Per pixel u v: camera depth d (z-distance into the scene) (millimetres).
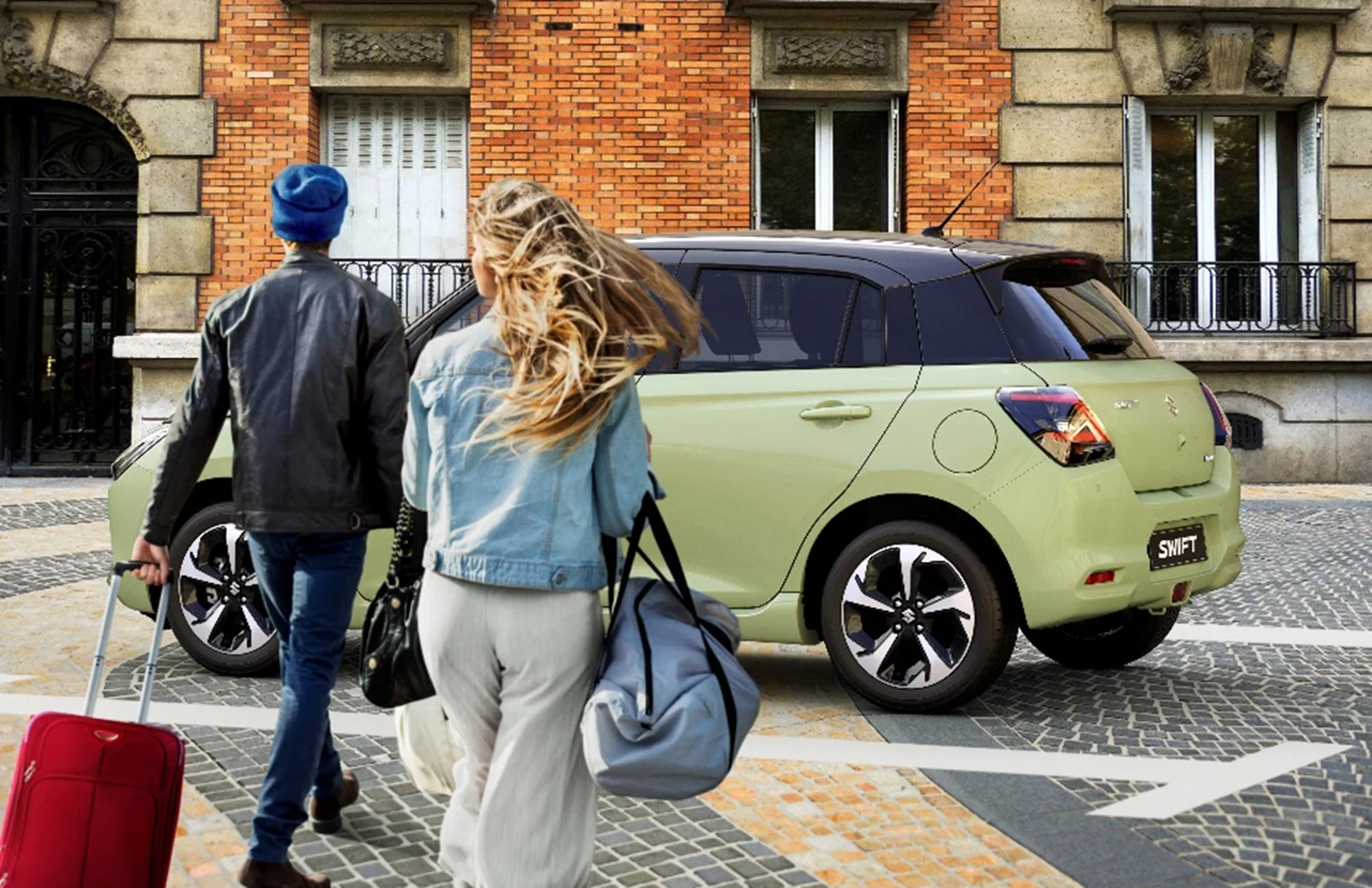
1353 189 15219
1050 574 5199
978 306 5484
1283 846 3994
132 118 14664
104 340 15242
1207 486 5773
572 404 2555
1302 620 7477
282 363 3518
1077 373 5395
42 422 15328
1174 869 3773
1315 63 15133
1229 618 7539
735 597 5496
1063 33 15016
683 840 3957
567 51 14812
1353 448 15023
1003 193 15062
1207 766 4785
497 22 14773
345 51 14648
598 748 2510
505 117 14812
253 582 5879
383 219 15125
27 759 2900
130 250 15227
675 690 2541
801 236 5820
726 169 14922
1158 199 15492
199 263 14672
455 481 2678
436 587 2699
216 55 14680
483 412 2654
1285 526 11195
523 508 2625
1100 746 5039
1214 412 6047
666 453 5516
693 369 5625
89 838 2893
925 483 5320
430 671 2732
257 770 4543
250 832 3932
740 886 3602
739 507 5480
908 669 5469
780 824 4121
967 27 14984
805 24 14875
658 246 5809
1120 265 15133
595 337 2570
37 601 7773
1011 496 5238
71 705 5398
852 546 5441
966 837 4035
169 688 5699
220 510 5906
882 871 3740
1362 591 8352
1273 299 15312
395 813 4117
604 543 2781
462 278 14922
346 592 3549
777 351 5602
